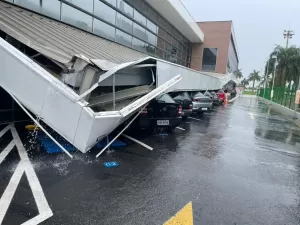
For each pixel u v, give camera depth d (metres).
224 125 12.18
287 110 21.98
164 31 22.39
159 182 4.76
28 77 5.15
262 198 4.48
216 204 4.11
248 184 5.05
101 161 5.57
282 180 5.43
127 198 4.05
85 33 11.57
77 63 5.26
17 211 3.43
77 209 3.61
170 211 3.78
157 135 8.67
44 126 7.03
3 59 5.34
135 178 4.85
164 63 8.20
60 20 10.28
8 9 8.02
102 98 5.99
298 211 4.12
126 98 6.48
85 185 4.36
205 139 8.70
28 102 5.30
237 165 6.17
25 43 5.80
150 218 3.55
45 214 3.42
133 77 7.04
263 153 7.52
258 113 19.58
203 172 5.49
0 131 7.14
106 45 11.44
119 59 8.13
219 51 36.41
